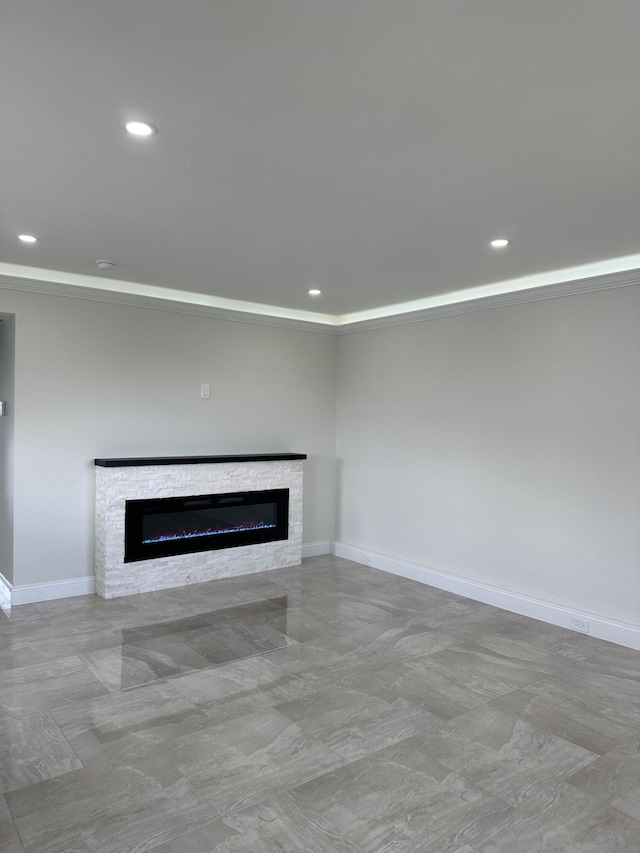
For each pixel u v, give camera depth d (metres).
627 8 1.57
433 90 1.98
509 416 4.77
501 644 4.03
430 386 5.44
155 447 5.27
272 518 5.86
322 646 3.95
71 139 2.36
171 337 5.34
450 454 5.25
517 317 4.70
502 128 2.23
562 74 1.88
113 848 2.08
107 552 4.82
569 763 2.66
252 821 2.24
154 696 3.22
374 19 1.62
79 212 3.20
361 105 2.08
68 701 3.15
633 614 4.02
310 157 2.50
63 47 1.76
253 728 2.91
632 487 4.02
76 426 4.86
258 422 5.93
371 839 2.15
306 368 6.27
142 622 4.33
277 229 3.46
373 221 3.28
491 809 2.33
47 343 4.71
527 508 4.64
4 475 4.94
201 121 2.21
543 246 3.72
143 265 4.32
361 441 6.21
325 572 5.77
